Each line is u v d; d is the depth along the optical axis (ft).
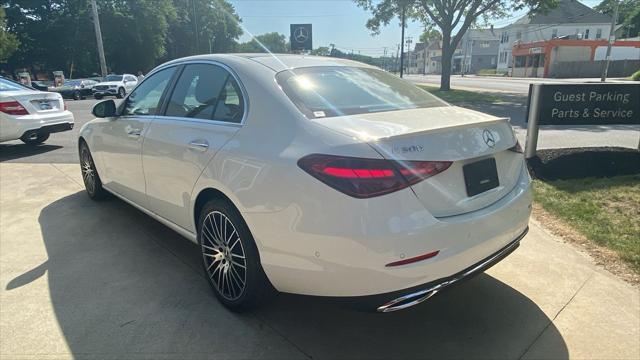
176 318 9.14
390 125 7.72
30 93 26.12
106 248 12.58
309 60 10.57
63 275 10.98
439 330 8.77
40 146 29.01
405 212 6.95
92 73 157.58
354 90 9.58
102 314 9.29
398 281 7.00
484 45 303.07
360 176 6.85
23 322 9.00
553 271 10.97
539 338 8.47
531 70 178.19
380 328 8.86
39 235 13.52
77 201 16.81
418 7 90.27
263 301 9.11
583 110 20.77
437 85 109.81
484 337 8.53
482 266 8.06
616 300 9.67
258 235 8.04
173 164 10.37
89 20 144.46
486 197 8.25
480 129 8.32
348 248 6.92
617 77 152.56
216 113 9.69
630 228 13.07
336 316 9.27
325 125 7.73
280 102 8.45
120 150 13.07
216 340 8.45
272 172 7.70
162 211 11.59
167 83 11.76
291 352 8.13
